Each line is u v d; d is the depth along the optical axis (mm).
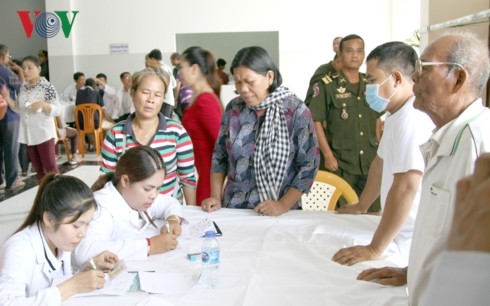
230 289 1391
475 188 517
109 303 1322
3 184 5410
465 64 1174
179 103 4211
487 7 3693
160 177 1786
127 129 2270
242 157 2205
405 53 1649
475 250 489
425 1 4062
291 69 8133
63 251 1491
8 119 5027
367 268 1519
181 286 1415
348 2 7848
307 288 1385
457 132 1158
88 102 7043
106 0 8219
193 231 1898
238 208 2221
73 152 6922
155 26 8219
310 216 2064
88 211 1420
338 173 3396
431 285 517
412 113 1603
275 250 1696
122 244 1654
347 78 3385
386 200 1626
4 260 1362
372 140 3404
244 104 2232
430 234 1170
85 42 8359
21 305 1266
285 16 8016
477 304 479
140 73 2250
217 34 8156
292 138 2125
